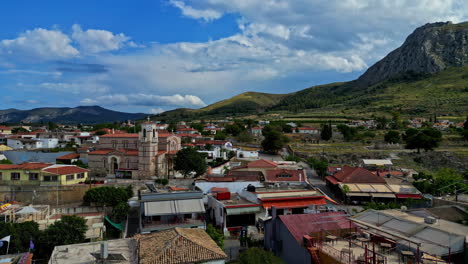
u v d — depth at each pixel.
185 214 53.44
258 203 59.16
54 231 49.59
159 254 33.62
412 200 76.81
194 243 36.16
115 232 61.09
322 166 116.62
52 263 32.53
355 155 163.50
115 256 33.53
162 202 53.16
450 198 52.09
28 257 38.00
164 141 118.88
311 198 63.31
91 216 65.25
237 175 93.75
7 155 121.38
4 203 73.25
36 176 79.75
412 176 115.88
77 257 34.09
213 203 62.72
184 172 103.88
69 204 77.38
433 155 159.62
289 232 39.47
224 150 153.38
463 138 191.75
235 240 53.69
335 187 95.25
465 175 114.50
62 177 80.56
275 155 167.25
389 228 36.31
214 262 34.50
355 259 30.12
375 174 96.50
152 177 106.00
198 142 175.00
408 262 28.14
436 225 35.84
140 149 105.94
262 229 55.53
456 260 31.28
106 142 119.62
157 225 51.16
